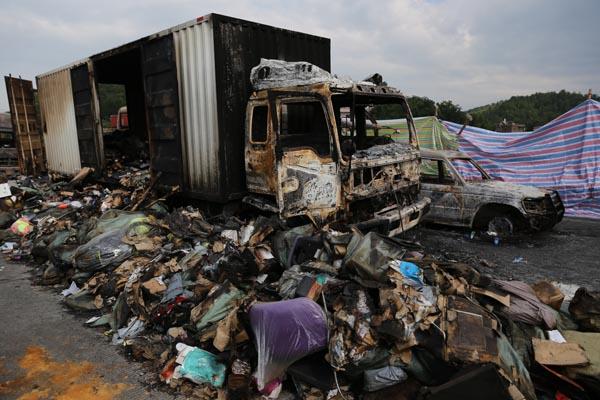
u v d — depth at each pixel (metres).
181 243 5.11
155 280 4.24
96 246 4.97
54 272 5.48
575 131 9.17
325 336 3.04
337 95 4.99
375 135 6.72
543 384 2.85
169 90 6.33
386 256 3.42
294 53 6.56
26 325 4.32
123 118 13.91
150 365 3.57
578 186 9.13
